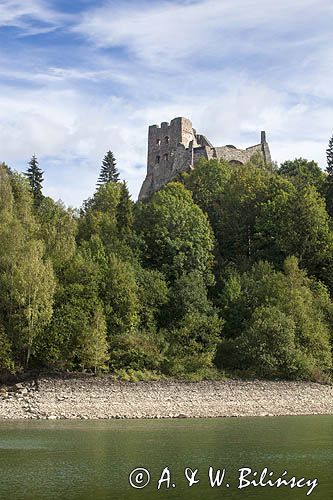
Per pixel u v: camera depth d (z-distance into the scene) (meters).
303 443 51.12
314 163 156.62
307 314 90.88
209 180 140.50
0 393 71.38
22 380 75.06
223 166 144.50
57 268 86.31
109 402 72.00
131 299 85.38
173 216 109.44
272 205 118.94
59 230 95.31
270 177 137.00
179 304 92.25
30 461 42.84
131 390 73.56
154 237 108.31
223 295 96.94
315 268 111.81
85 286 83.56
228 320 94.00
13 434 55.56
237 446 49.44
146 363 80.12
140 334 84.38
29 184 123.94
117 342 81.25
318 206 114.81
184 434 56.34
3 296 77.69
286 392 79.56
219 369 83.62
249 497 33.75
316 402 80.38
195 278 96.25
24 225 92.62
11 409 69.38
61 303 81.19
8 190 99.19
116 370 77.81
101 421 67.31
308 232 112.00
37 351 76.56
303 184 135.12
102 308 81.19
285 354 83.25
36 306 76.38
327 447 49.06
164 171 167.00
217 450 47.44
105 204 139.12
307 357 85.00
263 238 116.12
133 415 71.69
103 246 100.12
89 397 71.75
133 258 101.06
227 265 113.06
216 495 34.22
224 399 76.19
